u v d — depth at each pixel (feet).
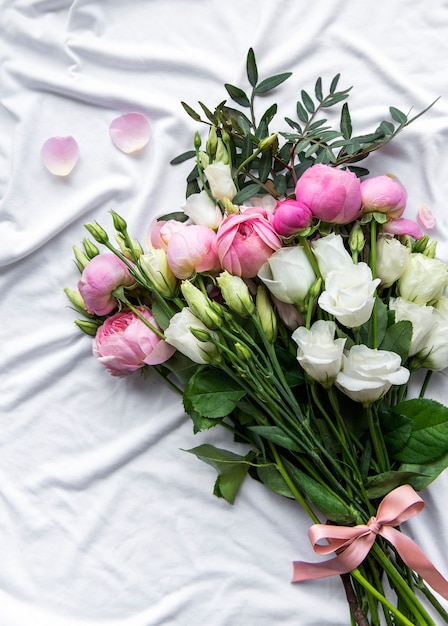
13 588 3.14
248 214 2.67
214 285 2.86
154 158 3.21
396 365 2.54
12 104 3.25
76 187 3.24
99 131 3.25
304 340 2.56
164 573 3.10
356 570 2.73
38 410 3.20
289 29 3.24
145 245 3.19
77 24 3.26
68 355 3.19
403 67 3.21
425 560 2.68
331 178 2.60
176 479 3.12
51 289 3.22
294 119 3.21
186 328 2.66
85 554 3.14
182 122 3.21
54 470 3.17
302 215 2.59
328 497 2.67
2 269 3.23
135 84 3.25
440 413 2.70
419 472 2.75
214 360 2.68
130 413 3.16
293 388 2.82
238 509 3.09
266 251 2.65
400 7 3.21
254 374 2.66
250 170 3.12
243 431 3.01
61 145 3.19
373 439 2.71
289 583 3.06
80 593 3.13
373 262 2.76
